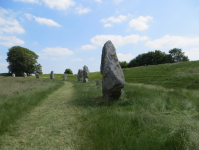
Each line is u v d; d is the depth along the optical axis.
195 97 7.71
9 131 3.98
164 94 8.09
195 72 22.58
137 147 2.84
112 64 7.04
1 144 3.32
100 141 3.16
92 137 3.47
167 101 6.28
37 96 8.38
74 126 4.26
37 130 4.05
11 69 51.06
